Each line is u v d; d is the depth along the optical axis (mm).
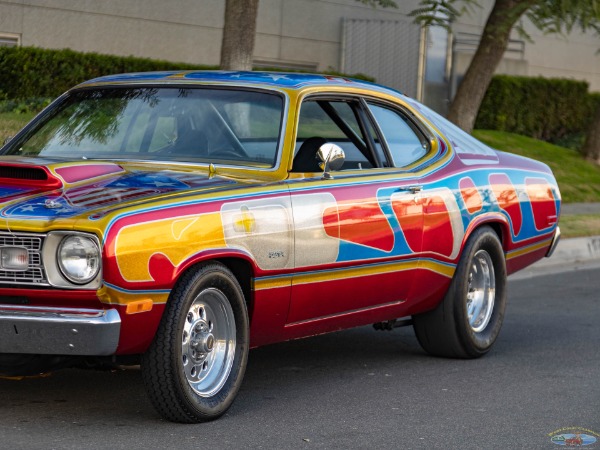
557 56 31641
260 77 6660
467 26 27078
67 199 5258
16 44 19078
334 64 24656
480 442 5508
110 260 4965
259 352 7871
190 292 5367
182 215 5324
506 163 8141
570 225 15383
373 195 6574
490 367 7508
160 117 6477
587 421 6016
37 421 5543
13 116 16297
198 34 21922
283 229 5879
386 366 7461
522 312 10086
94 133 6539
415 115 7469
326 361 7602
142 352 5320
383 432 5641
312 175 6238
